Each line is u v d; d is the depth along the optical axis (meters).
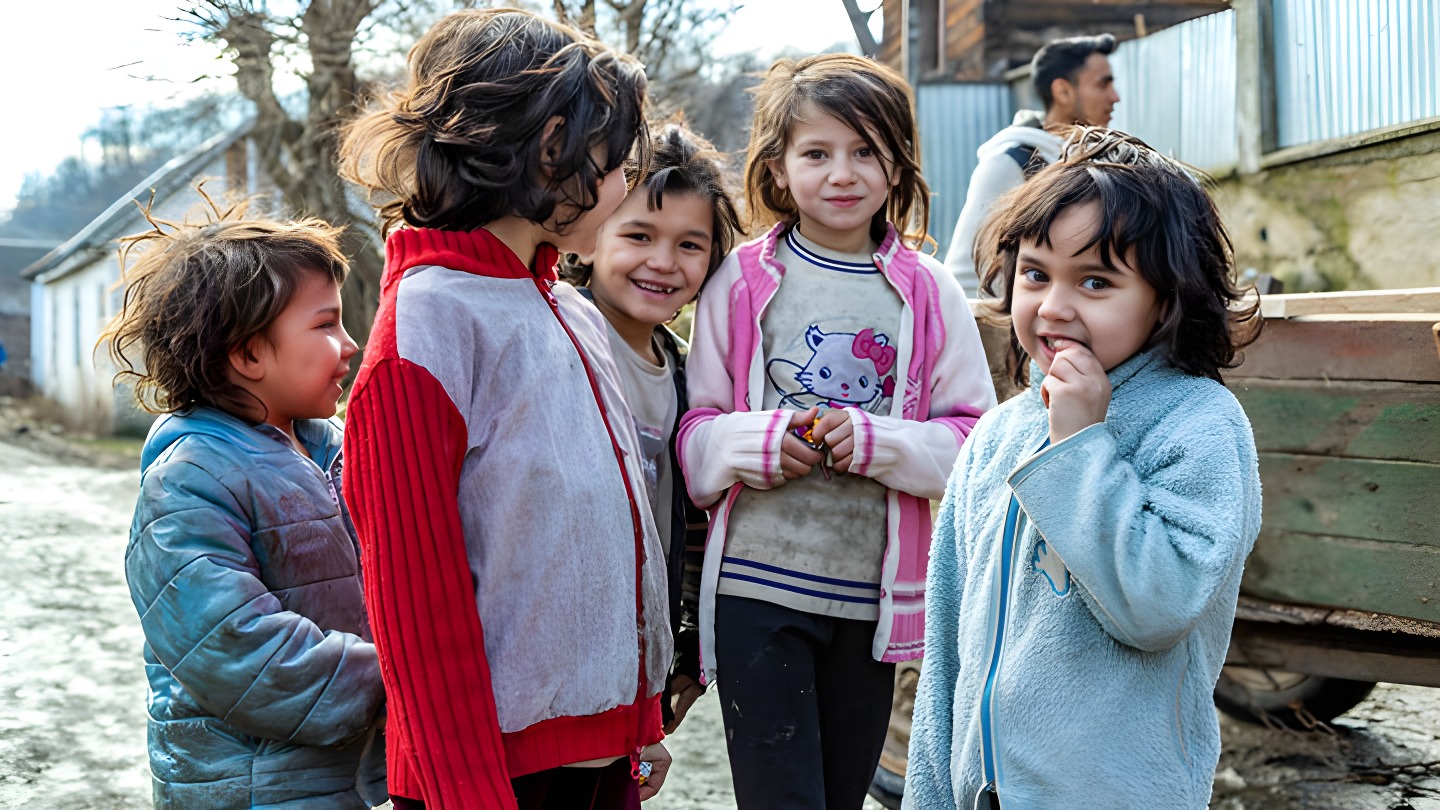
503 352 1.51
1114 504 1.40
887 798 2.80
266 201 9.29
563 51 1.53
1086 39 4.70
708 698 4.12
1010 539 1.56
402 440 1.41
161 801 1.76
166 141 14.75
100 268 22.78
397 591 1.39
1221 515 1.39
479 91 1.48
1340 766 3.18
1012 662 1.51
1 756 3.41
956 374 2.26
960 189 8.99
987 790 1.53
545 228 1.58
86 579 5.96
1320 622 2.54
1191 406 1.49
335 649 1.73
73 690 4.06
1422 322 2.36
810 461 2.09
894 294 2.24
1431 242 5.74
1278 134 6.79
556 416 1.54
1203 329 1.54
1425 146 5.72
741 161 2.57
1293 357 2.55
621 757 1.70
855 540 2.16
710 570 2.16
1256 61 6.82
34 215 40.78
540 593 1.48
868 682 2.21
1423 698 3.70
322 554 1.82
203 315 1.78
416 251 1.54
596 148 1.55
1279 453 2.59
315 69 9.17
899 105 2.19
